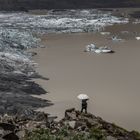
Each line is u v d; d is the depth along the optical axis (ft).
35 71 197.06
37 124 72.54
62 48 279.28
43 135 64.95
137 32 367.66
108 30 387.96
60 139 64.23
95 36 345.92
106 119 127.85
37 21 449.48
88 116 79.41
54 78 185.47
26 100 139.03
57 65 216.33
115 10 592.19
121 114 132.98
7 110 122.21
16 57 220.84
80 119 76.07
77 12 556.10
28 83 165.27
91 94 157.89
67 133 66.95
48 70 202.90
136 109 138.41
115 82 176.65
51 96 153.99
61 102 145.48
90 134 66.85
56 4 620.90
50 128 70.03
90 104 144.56
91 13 542.57
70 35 353.92
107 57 240.94
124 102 146.82
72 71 200.85
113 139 69.00
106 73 195.11
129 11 578.66
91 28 392.68
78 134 66.39
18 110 122.62
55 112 131.75
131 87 168.04
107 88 166.71
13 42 274.98
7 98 135.23
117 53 255.70
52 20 458.09
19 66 200.34
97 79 182.91
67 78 185.37
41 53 256.93
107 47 272.10
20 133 66.54
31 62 220.23
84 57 241.55
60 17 493.36
